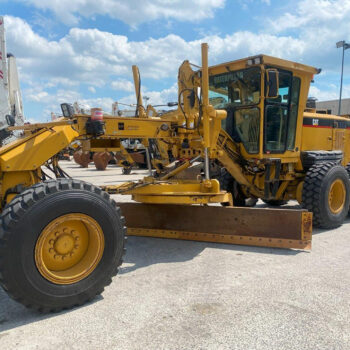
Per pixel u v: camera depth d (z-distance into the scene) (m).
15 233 2.47
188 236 4.64
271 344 2.27
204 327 2.48
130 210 4.92
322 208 5.22
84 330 2.45
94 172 15.72
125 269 3.67
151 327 2.48
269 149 5.24
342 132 6.98
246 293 3.03
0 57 9.70
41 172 3.41
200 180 4.52
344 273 3.49
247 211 4.33
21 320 2.61
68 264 2.86
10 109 10.15
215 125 4.48
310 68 5.54
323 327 2.47
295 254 4.09
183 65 5.10
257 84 5.02
